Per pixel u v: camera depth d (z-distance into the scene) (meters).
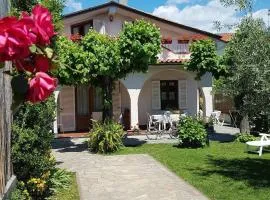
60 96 22.62
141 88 21.62
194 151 15.79
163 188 10.11
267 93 9.80
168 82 23.78
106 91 16.95
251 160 13.73
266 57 10.01
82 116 23.02
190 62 19.12
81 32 23.12
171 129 19.94
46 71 2.13
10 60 1.94
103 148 15.88
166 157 14.59
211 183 10.45
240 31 11.91
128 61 15.60
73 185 10.50
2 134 5.83
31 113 8.51
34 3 8.72
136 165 13.27
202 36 22.45
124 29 15.77
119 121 19.97
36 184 8.52
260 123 18.98
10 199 6.40
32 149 8.49
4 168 6.04
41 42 2.00
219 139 19.12
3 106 6.03
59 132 22.48
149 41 15.71
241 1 11.02
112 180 11.13
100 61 15.28
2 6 6.01
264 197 8.98
